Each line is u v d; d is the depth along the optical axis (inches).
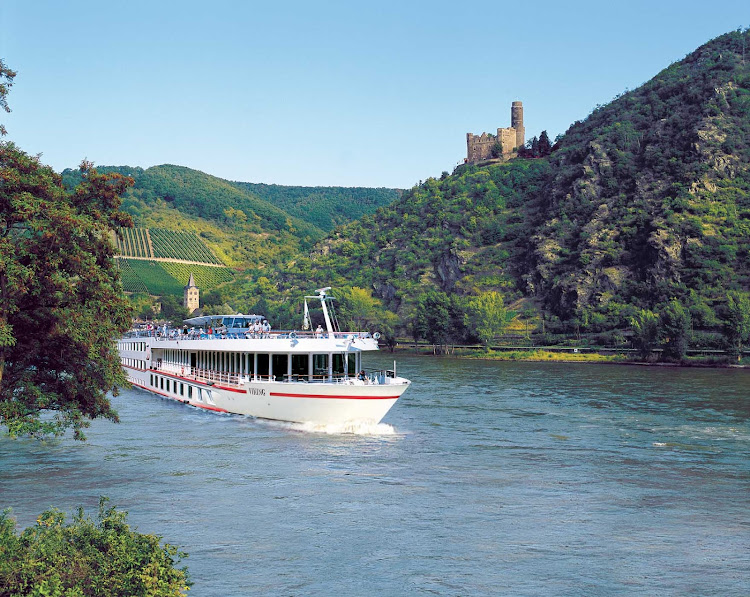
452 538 1419.8
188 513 1549.0
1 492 1691.7
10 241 1612.9
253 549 1346.0
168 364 3368.6
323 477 1850.4
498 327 7760.8
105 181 1804.9
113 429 2466.8
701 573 1259.8
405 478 1861.5
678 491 1777.8
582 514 1582.2
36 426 1743.4
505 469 1980.8
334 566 1272.1
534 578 1233.4
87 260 1674.5
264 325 2842.0
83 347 1742.1
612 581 1224.2
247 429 2453.2
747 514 1593.3
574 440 2407.7
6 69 1587.1
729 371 5418.3
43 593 791.1
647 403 3380.9
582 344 7377.0
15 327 1702.8
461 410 3075.8
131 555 893.2
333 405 2361.0
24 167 1669.5
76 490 1712.6
